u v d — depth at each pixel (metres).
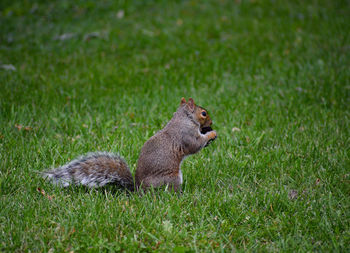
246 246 6.34
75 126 10.67
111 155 8.00
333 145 9.60
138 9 22.39
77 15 21.52
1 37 18.89
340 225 6.75
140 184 7.73
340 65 14.89
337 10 22.14
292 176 8.48
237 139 10.10
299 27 19.61
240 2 23.41
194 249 6.11
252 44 17.58
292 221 6.85
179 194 7.79
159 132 8.16
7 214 6.85
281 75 14.34
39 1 23.03
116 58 16.59
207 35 18.89
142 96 12.69
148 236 6.40
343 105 11.87
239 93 12.94
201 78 14.26
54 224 6.66
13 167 8.48
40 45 17.77
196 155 9.48
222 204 7.29
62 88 13.21
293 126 10.56
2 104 11.59
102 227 6.52
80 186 7.84
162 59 16.05
